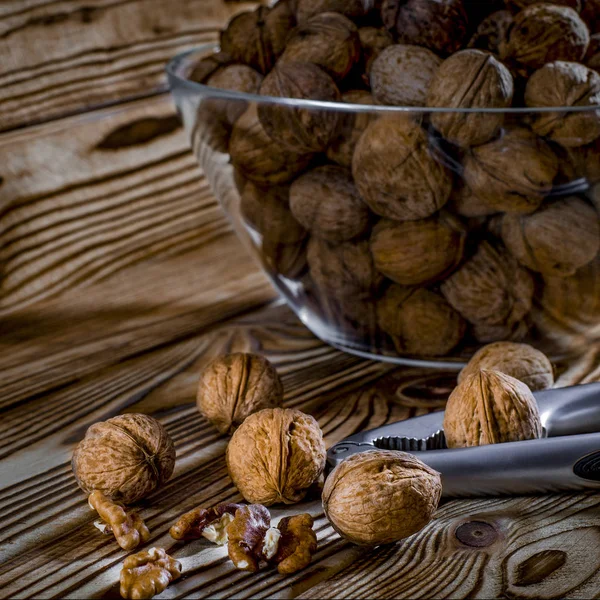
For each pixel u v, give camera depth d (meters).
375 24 0.89
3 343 0.97
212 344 0.96
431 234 0.84
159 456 0.79
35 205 1.03
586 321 0.88
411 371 0.91
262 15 0.90
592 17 0.88
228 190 0.91
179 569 0.75
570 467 0.78
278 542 0.75
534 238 0.84
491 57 0.83
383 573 0.75
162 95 1.11
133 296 1.04
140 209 1.09
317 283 0.89
